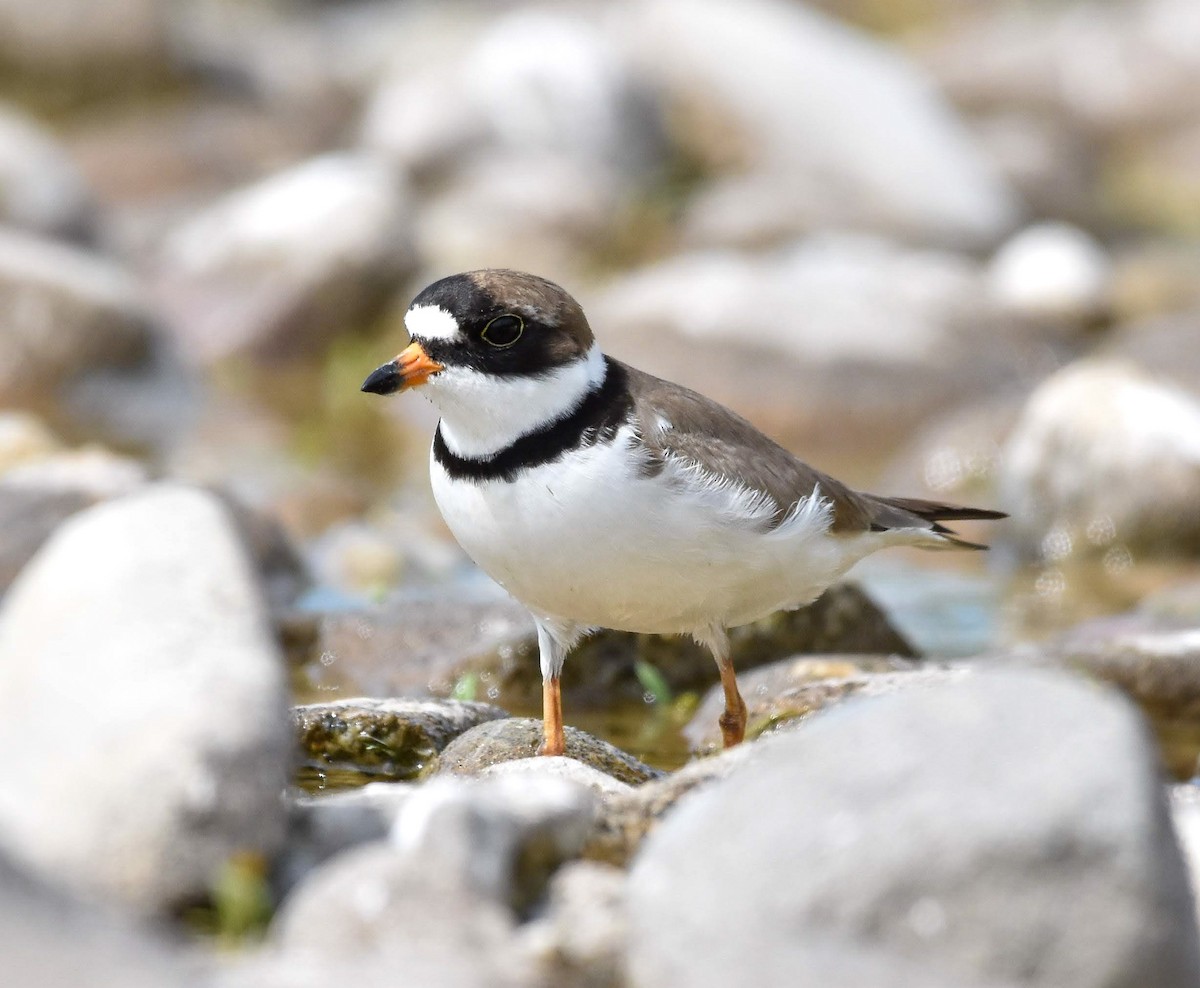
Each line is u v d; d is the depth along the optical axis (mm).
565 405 8727
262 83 33625
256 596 6828
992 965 5477
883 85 29984
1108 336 22859
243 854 6102
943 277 22672
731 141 30047
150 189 28094
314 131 31578
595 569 8766
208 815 6051
